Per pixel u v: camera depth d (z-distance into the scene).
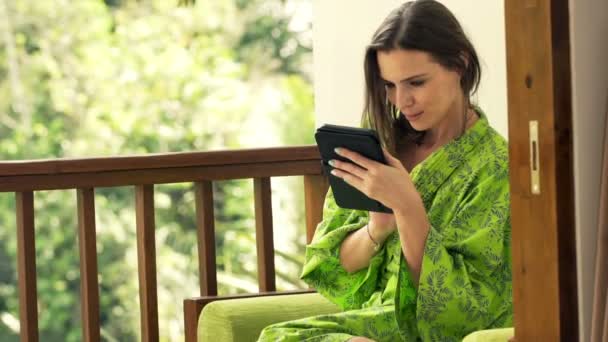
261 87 11.38
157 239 10.10
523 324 1.93
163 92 11.20
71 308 10.30
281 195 10.05
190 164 3.16
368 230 2.46
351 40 3.69
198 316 2.75
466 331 2.29
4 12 10.96
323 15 3.86
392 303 2.41
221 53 11.34
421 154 2.52
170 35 11.31
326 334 2.30
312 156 3.27
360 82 3.64
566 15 1.84
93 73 11.09
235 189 10.34
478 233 2.30
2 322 10.30
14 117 10.88
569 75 1.84
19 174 3.02
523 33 1.88
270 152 3.23
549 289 1.86
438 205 2.39
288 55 11.46
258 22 11.46
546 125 1.85
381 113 2.54
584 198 1.85
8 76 10.91
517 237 1.93
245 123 11.30
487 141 2.42
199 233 3.21
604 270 1.81
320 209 3.28
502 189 2.35
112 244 10.22
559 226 1.84
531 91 1.88
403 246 2.30
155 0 11.34
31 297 3.06
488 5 3.09
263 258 3.24
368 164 2.29
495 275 2.33
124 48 11.22
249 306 2.64
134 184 3.13
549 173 1.85
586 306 1.86
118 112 11.07
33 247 3.05
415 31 2.36
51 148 10.91
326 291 2.54
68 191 10.35
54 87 11.00
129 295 10.23
